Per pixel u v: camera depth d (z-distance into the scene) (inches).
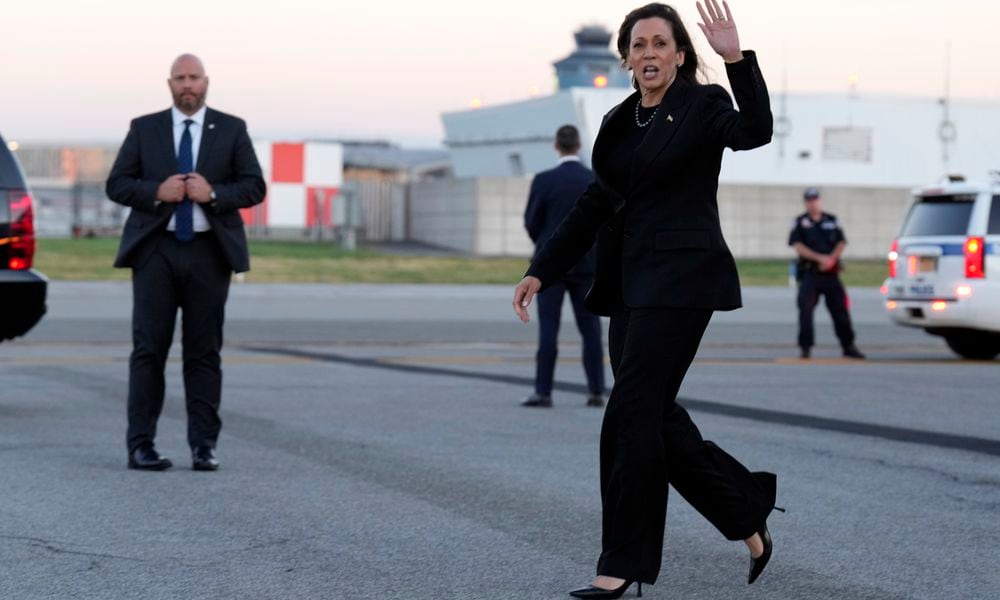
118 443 343.6
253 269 1311.5
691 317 193.5
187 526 247.9
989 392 491.8
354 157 2380.7
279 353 617.0
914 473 316.5
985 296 636.1
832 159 1877.5
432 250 1763.0
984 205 641.6
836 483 302.5
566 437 366.3
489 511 265.0
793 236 644.1
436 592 203.8
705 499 199.8
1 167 401.7
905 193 1814.7
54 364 545.0
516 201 1716.3
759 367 584.7
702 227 193.9
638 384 194.4
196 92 309.7
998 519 265.1
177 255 306.3
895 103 1897.1
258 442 350.3
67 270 1246.9
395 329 776.3
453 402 442.0
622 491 196.2
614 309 203.0
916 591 208.8
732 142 187.8
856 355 642.8
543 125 1856.5
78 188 2031.3
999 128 1941.4
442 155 2551.7
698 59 198.5
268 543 235.1
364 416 403.9
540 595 202.4
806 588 209.5
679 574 217.5
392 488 288.2
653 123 193.9
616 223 199.0
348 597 200.5
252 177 309.9
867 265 1642.5
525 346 684.1
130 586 205.8
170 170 307.1
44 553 226.2
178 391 454.9
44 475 297.4
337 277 1269.7
